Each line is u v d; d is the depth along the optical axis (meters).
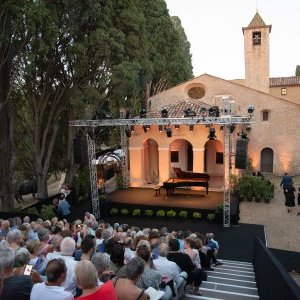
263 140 30.80
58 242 7.53
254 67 36.25
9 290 4.36
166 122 20.52
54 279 4.39
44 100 24.17
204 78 30.83
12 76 20.78
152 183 28.03
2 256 4.52
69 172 26.75
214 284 9.52
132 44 23.33
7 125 20.66
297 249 16.16
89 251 6.50
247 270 12.32
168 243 8.70
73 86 23.97
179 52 36.47
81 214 22.38
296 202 23.78
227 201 20.56
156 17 32.09
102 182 27.12
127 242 8.66
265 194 23.98
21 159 25.16
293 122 30.14
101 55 21.94
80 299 3.91
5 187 20.67
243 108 30.59
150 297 4.98
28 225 10.16
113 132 33.78
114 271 5.84
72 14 21.14
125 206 22.09
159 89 38.88
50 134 26.28
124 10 23.09
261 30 35.59
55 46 22.31
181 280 7.36
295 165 30.52
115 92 23.86
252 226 19.41
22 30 18.30
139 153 27.16
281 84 42.62
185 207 20.95
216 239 17.69
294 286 4.30
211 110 21.05
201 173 24.14
